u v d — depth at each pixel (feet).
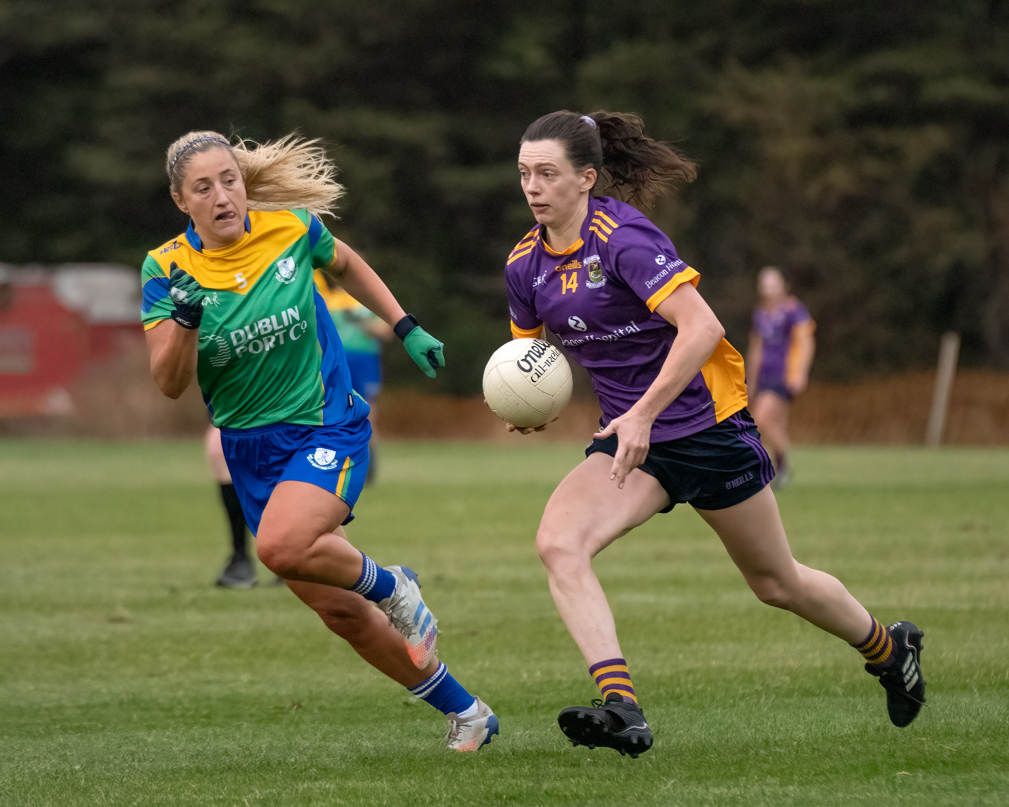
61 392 382.22
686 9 463.01
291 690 70.08
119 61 491.31
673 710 62.85
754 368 188.96
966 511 154.10
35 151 509.76
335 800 47.91
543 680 70.95
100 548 131.85
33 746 58.39
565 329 56.29
